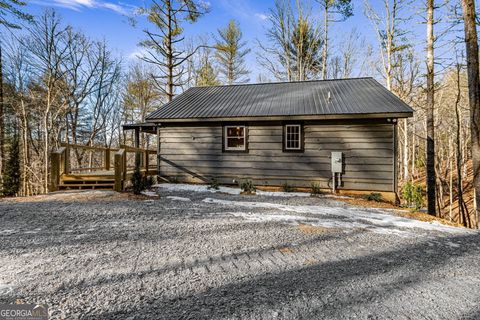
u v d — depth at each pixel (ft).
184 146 33.83
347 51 82.33
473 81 22.15
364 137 28.68
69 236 12.91
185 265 10.02
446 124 59.21
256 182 31.83
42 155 56.90
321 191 29.81
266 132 31.63
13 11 45.75
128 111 87.51
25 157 47.55
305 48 74.23
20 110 51.60
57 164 25.77
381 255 11.82
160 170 34.42
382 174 28.12
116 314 6.72
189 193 27.48
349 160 29.12
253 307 7.25
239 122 32.30
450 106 57.16
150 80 71.05
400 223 17.79
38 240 12.23
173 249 11.68
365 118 27.94
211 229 14.98
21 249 11.10
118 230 14.12
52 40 54.39
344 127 29.27
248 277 9.16
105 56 70.64
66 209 18.17
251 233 14.47
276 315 6.89
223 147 32.73
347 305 7.52
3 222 14.92
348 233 15.06
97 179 27.76
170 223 15.85
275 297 7.84
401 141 67.51
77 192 24.91
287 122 30.96
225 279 8.95
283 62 78.59
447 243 13.85
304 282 8.91
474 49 22.06
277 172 31.30
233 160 32.48
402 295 8.23
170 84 57.62
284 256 11.32
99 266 9.66
